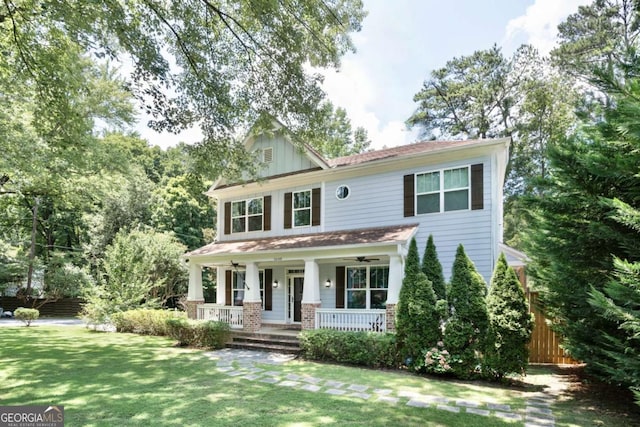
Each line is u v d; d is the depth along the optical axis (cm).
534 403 659
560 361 1005
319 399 666
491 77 2775
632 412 611
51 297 2505
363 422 553
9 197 2150
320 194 1491
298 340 1160
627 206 453
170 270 2364
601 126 580
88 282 2481
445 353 835
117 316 1688
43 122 1091
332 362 1004
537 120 2461
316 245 1252
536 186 726
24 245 2742
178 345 1296
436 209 1246
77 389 728
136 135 2580
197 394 696
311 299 1224
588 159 521
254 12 836
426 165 1284
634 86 446
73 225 3209
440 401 664
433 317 883
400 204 1316
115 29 768
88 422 550
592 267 634
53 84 986
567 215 645
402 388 748
